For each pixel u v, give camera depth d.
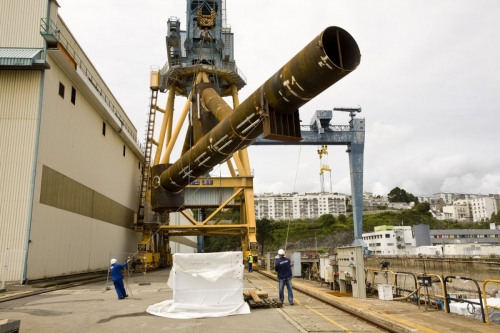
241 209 42.72
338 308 12.26
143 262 35.84
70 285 21.77
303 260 32.16
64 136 26.70
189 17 41.25
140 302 14.15
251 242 37.12
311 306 12.90
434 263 44.25
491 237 117.06
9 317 11.05
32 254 21.89
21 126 22.83
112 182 38.84
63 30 27.47
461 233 117.94
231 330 8.88
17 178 22.16
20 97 23.19
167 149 37.62
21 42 24.33
